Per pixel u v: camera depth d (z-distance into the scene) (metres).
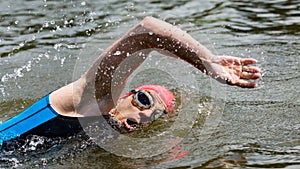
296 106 3.26
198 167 2.52
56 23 5.85
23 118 2.93
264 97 3.45
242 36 5.07
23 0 6.84
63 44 5.16
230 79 2.55
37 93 3.93
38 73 4.38
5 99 3.81
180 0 6.58
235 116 3.14
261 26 5.41
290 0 6.33
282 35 5.05
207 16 5.88
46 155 2.78
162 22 2.78
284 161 2.53
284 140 2.77
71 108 2.91
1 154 2.81
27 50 5.04
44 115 2.88
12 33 5.58
